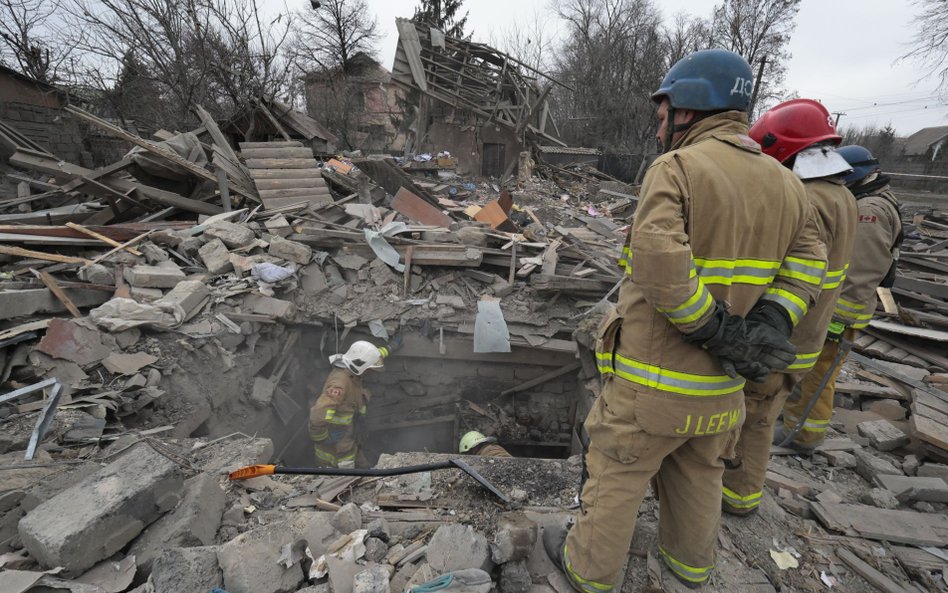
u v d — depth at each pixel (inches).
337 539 81.6
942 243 403.2
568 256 280.7
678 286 50.3
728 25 1112.8
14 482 97.2
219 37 509.4
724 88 59.1
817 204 82.8
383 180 418.0
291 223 281.3
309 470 92.3
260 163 333.7
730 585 80.0
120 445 116.6
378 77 1148.5
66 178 359.6
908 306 264.2
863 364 177.3
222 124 539.5
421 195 415.8
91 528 74.5
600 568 66.6
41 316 169.5
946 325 194.1
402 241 268.5
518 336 230.4
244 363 189.2
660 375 57.4
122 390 145.7
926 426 122.6
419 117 668.7
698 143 58.8
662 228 51.1
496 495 99.7
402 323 231.8
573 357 237.5
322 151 554.9
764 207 55.9
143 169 296.4
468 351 235.0
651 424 58.1
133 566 75.9
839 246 82.1
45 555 72.3
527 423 248.2
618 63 1123.9
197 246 241.9
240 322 195.9
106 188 278.1
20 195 366.6
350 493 101.7
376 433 247.6
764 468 89.9
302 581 74.9
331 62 1013.2
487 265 267.0
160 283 203.8
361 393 179.8
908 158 1203.2
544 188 584.1
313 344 239.0
